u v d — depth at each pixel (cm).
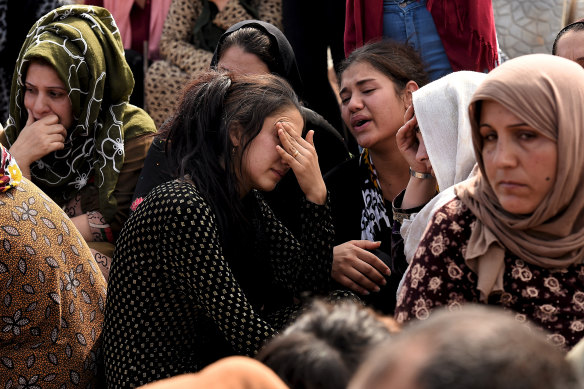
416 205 243
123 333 217
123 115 332
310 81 402
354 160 304
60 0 418
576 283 171
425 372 60
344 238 298
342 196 300
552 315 170
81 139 326
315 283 253
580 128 165
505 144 167
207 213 215
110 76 329
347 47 368
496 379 59
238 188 231
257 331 210
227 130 226
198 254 210
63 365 228
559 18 405
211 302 211
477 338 61
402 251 247
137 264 214
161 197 214
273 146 230
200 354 231
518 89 165
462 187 186
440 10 343
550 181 166
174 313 219
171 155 236
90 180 326
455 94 226
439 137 226
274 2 430
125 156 326
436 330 63
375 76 291
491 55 344
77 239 245
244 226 232
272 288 252
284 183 279
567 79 167
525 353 61
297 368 104
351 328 108
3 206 223
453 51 344
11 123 336
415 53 304
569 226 169
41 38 318
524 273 172
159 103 417
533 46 407
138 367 215
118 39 341
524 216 171
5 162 227
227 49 322
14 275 218
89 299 241
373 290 260
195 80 242
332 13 398
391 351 63
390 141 290
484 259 173
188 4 431
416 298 179
